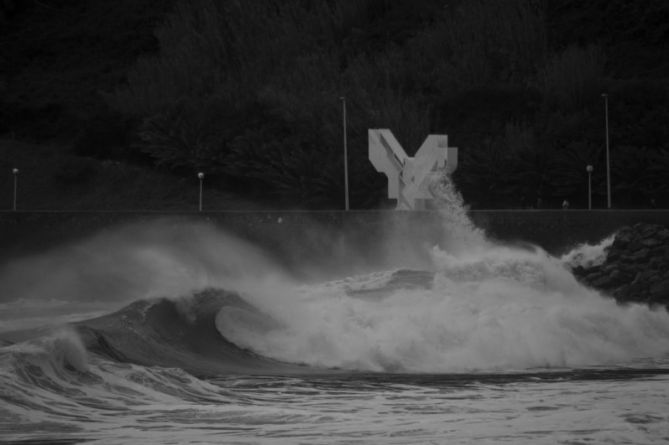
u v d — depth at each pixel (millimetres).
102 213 188500
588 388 74750
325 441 52094
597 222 186375
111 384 65312
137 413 58500
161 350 85750
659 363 94438
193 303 95625
